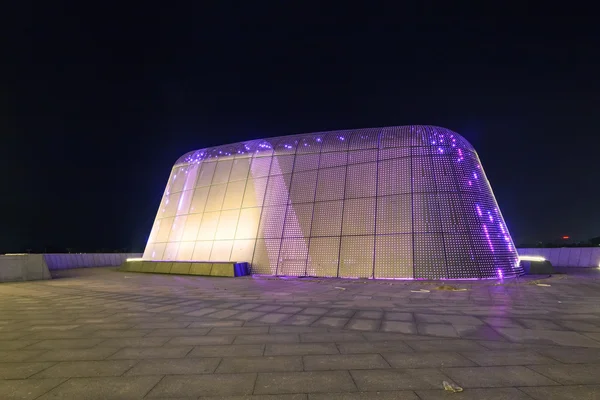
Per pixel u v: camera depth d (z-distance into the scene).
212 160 27.59
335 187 21.50
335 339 6.18
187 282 17.58
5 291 14.27
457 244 17.70
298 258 20.84
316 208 21.53
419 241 18.17
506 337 6.14
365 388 4.00
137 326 7.39
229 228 24.11
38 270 19.80
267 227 22.58
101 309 9.56
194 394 3.89
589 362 4.80
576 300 10.11
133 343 6.04
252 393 3.90
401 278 17.80
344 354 5.29
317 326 7.21
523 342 5.82
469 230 18.00
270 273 21.25
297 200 22.33
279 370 4.64
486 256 17.73
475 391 3.87
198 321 7.85
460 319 7.60
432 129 20.86
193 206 26.86
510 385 4.03
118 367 4.82
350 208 20.55
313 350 5.53
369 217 19.83
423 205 18.84
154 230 29.31
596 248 26.88
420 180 19.39
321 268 20.00
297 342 6.01
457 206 18.45
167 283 17.12
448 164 19.45
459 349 5.48
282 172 23.64
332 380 4.26
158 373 4.57
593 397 3.69
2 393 3.96
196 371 4.64
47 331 7.00
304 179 22.70
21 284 17.28
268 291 13.33
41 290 14.53
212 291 13.48
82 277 21.50
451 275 17.19
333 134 23.53
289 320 7.84
